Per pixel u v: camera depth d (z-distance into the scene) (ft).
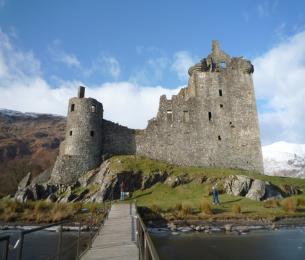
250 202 128.36
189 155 184.14
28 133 486.79
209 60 208.74
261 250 67.36
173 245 72.69
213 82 201.05
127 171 149.28
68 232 86.17
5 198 145.79
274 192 140.87
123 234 59.16
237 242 75.66
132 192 145.79
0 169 290.97
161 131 187.21
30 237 78.07
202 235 84.89
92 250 45.60
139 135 184.55
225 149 187.42
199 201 126.41
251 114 196.75
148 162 165.89
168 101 194.39
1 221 98.22
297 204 122.11
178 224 96.12
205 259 60.03
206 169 169.27
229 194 142.92
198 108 194.39
